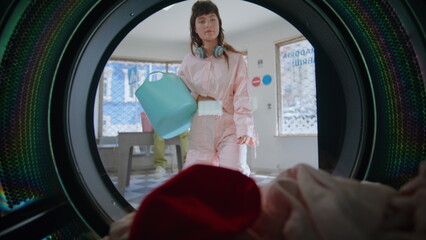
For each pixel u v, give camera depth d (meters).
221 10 3.68
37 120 0.75
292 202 0.50
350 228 0.41
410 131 0.76
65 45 0.81
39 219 0.66
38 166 0.73
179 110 1.26
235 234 0.46
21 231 0.59
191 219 0.46
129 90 4.57
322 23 0.98
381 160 0.83
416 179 0.51
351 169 0.90
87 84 1.00
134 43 4.60
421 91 0.73
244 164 1.33
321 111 1.09
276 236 0.51
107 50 1.06
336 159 1.06
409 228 0.46
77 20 0.80
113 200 0.99
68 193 0.82
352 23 0.87
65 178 0.82
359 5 0.80
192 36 1.40
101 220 0.84
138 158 4.27
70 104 0.87
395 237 0.44
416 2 0.68
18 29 0.63
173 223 0.47
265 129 4.00
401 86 0.78
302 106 3.77
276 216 0.52
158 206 0.49
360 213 0.46
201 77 1.30
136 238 0.48
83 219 0.83
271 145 3.92
